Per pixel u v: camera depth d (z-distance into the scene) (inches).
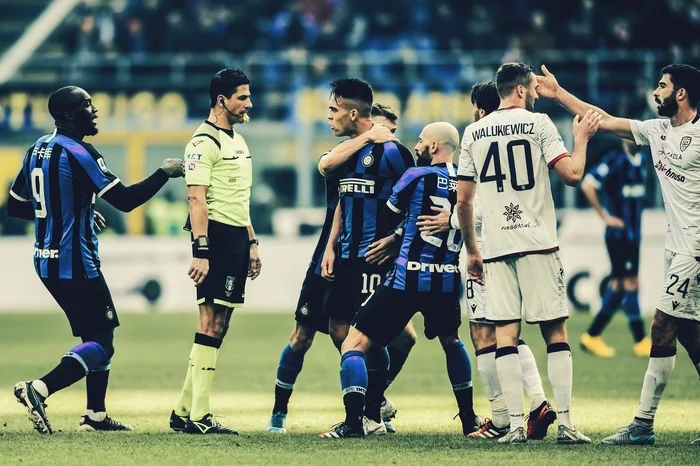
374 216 1026.7
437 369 1680.6
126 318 2613.2
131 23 3334.2
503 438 960.9
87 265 1047.6
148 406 1282.0
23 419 1154.0
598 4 3432.6
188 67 3216.0
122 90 3196.4
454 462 843.4
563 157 931.3
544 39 3171.8
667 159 969.5
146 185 1043.3
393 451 904.9
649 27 3154.5
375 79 3100.4
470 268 976.3
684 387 1414.9
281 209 3157.0
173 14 3479.3
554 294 938.1
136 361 1807.3
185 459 864.3
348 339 998.4
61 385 1020.5
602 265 2682.1
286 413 1086.4
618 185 1819.6
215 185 1047.6
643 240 2679.6
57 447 932.0
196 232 1031.0
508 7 3474.4
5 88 3181.6
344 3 3533.5
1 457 877.2
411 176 992.2
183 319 2583.7
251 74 3174.2
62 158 1035.3
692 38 3147.1
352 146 1026.7
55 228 1040.8
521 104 956.0
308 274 1077.1
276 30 3383.4
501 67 964.0
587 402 1280.8
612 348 1946.4
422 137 1021.8
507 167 940.0
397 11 3422.7
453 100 3002.0
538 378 1000.9
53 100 1053.8
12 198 1090.1
